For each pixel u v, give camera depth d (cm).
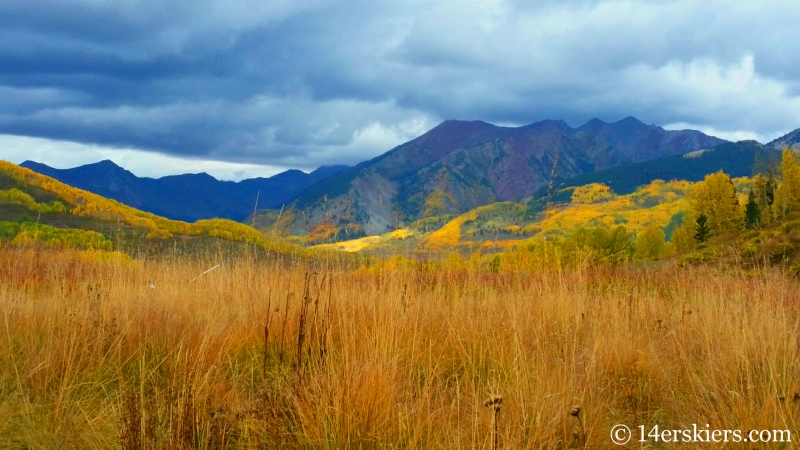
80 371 379
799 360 384
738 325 439
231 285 621
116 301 496
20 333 441
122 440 278
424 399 330
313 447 300
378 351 366
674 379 414
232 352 437
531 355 439
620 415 366
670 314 592
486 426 315
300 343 388
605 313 545
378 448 301
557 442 306
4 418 317
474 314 534
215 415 299
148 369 386
